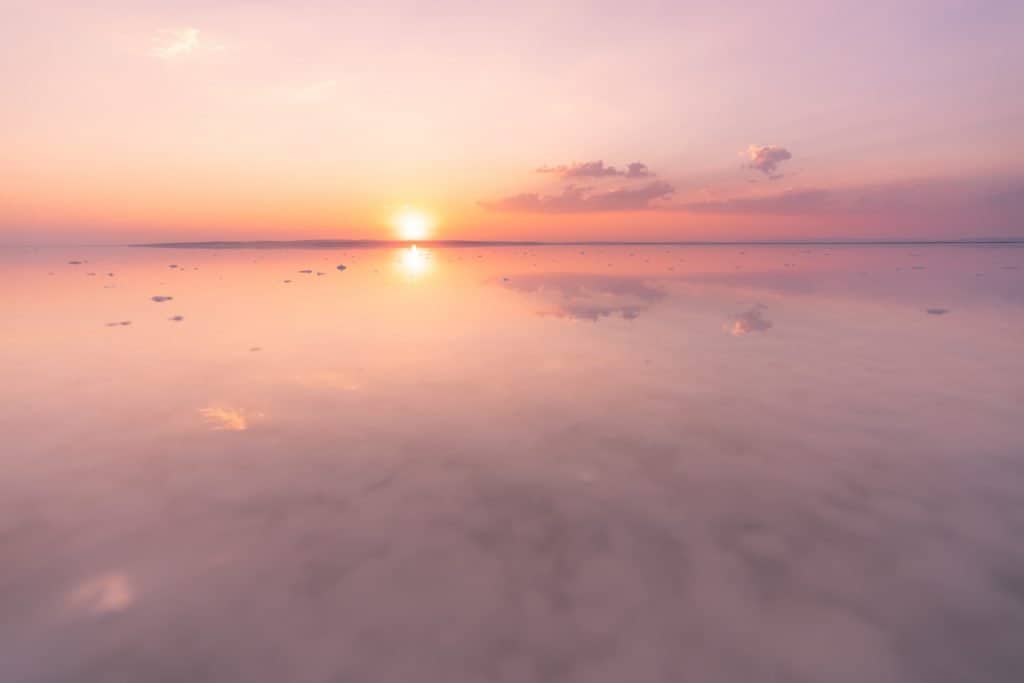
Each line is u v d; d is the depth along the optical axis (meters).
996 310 8.54
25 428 3.64
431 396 4.40
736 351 5.97
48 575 2.08
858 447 3.30
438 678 1.62
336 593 1.99
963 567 2.11
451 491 2.78
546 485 2.84
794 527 2.42
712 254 34.69
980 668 1.65
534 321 7.99
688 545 2.29
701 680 1.62
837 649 1.73
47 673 1.64
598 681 1.61
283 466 3.07
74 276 15.97
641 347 6.20
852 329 7.14
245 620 1.85
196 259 28.98
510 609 1.91
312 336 6.87
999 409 3.95
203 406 4.12
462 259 29.48
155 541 2.32
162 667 1.66
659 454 3.23
